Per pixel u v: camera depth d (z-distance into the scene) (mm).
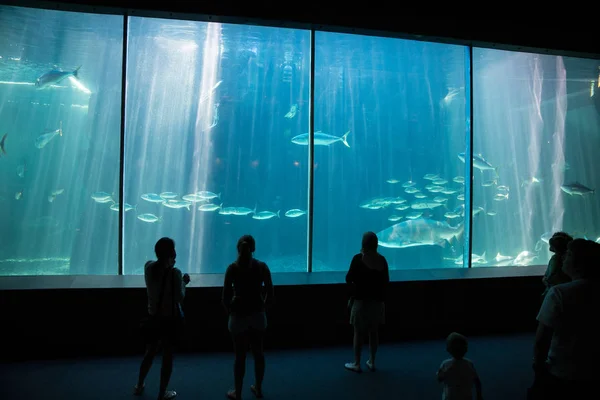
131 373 3857
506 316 5363
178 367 4043
